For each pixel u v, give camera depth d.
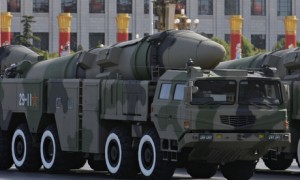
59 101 53.31
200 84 44.69
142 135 47.53
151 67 48.41
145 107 46.91
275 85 45.78
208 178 51.97
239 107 44.91
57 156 53.44
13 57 63.81
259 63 57.75
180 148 44.72
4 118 57.78
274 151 48.75
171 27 93.44
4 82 57.94
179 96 45.00
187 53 48.25
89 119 50.97
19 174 53.81
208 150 45.00
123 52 50.81
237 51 163.88
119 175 49.03
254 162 48.62
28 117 55.53
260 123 45.12
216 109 44.56
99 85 50.34
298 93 53.03
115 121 50.62
